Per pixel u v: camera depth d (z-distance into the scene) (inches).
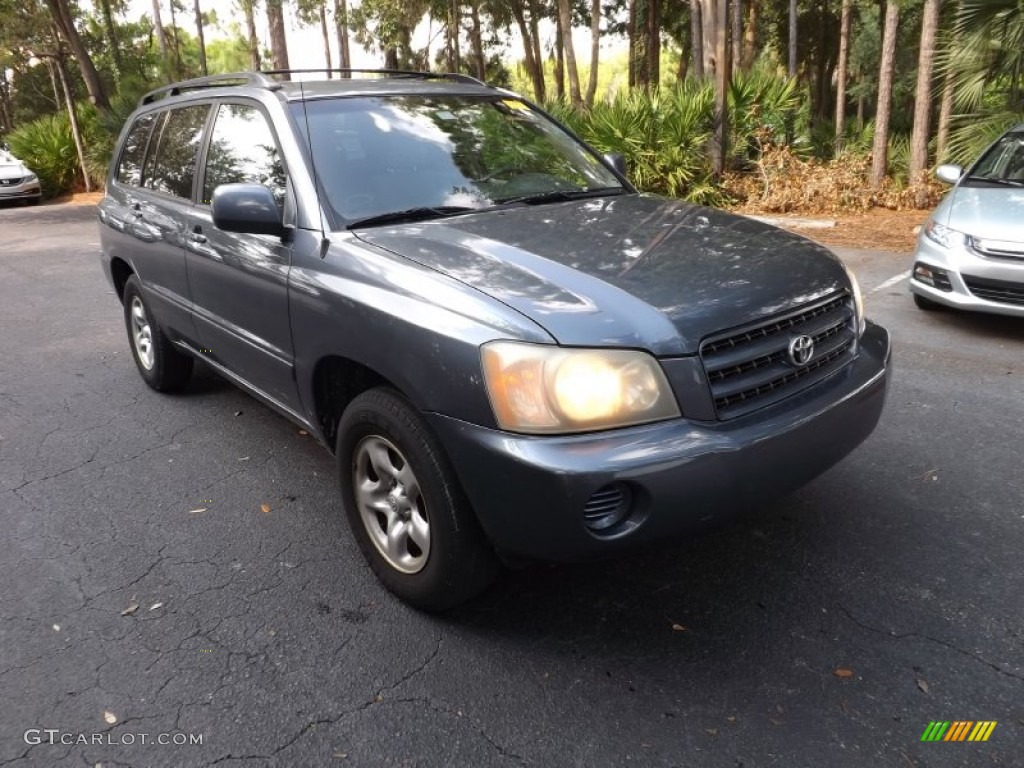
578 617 114.0
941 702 95.4
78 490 157.2
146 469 165.6
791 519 136.4
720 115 488.7
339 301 114.7
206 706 99.3
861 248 361.1
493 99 164.9
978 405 181.8
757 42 960.9
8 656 109.3
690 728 93.2
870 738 90.7
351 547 134.9
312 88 146.1
